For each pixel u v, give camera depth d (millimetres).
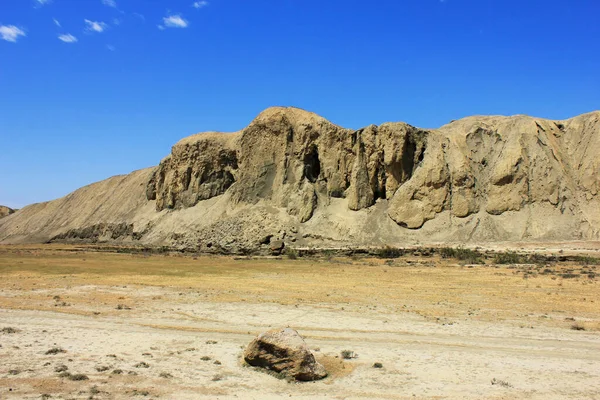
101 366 16438
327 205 85312
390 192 83000
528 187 74188
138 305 28625
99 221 122688
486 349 19000
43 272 47000
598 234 66500
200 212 97375
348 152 87312
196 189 102000
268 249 73938
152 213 110500
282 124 94375
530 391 14375
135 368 16344
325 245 75938
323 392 14234
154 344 19531
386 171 83875
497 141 82188
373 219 80000
